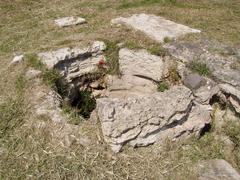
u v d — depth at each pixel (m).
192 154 1.68
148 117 1.64
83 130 1.67
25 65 2.08
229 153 1.75
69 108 1.86
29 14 2.95
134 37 2.33
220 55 2.14
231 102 1.94
